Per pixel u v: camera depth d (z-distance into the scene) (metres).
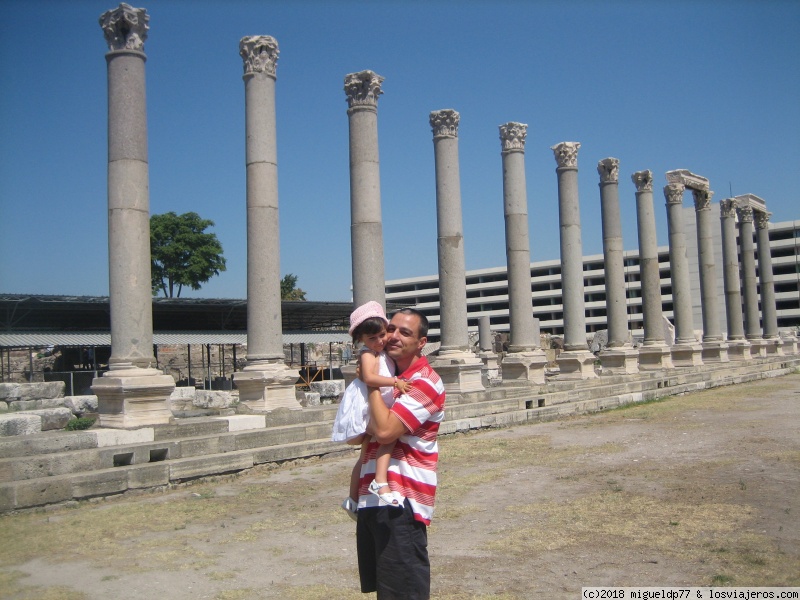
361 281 21.55
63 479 12.25
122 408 15.11
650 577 8.48
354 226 21.77
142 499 13.04
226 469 14.91
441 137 25.11
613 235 35.69
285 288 90.00
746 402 28.14
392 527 5.54
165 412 15.70
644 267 39.00
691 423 22.30
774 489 12.76
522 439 20.09
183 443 14.74
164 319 44.44
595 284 105.44
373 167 21.78
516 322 29.06
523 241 29.28
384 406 5.60
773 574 8.43
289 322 52.59
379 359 5.82
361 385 5.93
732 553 9.23
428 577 5.70
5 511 11.51
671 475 14.30
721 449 17.16
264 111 19.12
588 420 24.41
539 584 8.32
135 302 15.73
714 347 44.53
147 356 15.84
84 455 13.20
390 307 49.69
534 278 109.62
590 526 10.73
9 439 13.38
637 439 19.39
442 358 24.34
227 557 9.43
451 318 24.58
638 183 39.25
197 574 8.74
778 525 10.47
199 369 48.94
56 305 34.09
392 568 5.52
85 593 8.06
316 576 8.66
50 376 35.81
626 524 10.76
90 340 33.66
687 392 34.06
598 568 8.86
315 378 43.31
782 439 18.23
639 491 12.96
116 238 15.78
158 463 13.91
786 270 97.00
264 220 18.89
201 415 18.45
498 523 11.08
